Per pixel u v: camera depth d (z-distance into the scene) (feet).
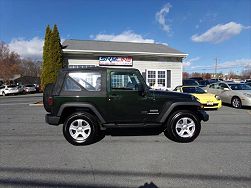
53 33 52.11
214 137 20.18
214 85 47.67
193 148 17.11
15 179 12.10
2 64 170.71
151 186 11.32
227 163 14.15
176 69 63.87
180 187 11.19
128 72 18.60
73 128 18.22
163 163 14.23
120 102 18.29
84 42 70.23
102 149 16.99
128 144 18.19
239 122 26.94
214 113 33.96
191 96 19.56
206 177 12.23
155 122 18.78
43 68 52.42
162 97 18.70
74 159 15.01
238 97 39.55
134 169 13.35
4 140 19.48
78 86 18.24
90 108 18.07
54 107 18.08
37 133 21.83
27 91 126.00
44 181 11.89
